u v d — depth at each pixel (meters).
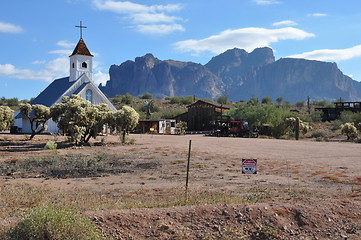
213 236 6.98
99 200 9.84
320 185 12.32
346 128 45.47
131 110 31.30
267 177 14.14
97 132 30.41
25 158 19.98
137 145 29.34
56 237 5.98
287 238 7.09
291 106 127.94
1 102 113.38
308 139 48.81
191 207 7.91
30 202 9.62
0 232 6.16
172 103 127.88
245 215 7.68
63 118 28.45
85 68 55.59
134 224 7.11
